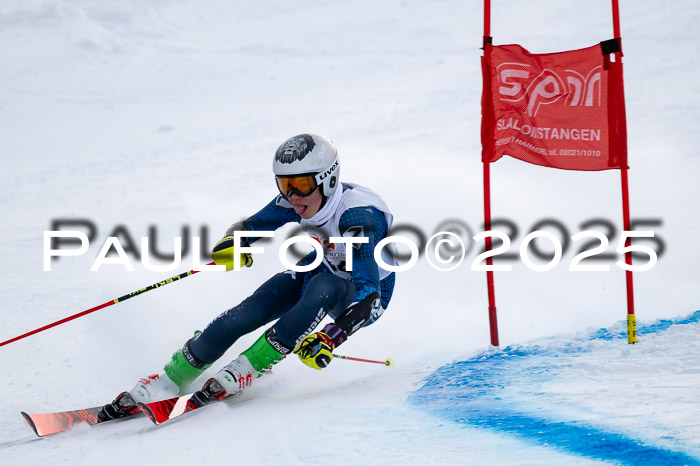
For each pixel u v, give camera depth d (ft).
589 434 13.98
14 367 25.95
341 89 109.40
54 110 111.24
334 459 13.93
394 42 141.69
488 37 22.85
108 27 175.01
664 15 126.41
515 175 55.31
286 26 168.25
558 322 27.81
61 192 66.69
